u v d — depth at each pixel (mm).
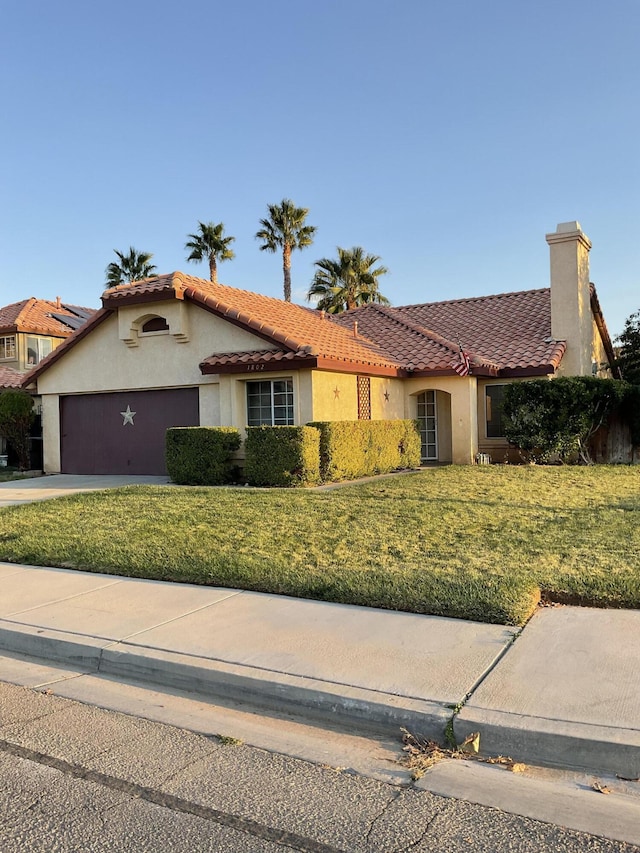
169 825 3559
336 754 4293
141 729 4676
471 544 8555
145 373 18438
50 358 19656
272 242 45906
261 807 3707
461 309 24562
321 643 5711
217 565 8055
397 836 3434
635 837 3393
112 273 46219
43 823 3590
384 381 19188
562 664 5094
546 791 3830
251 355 16469
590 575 7055
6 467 22875
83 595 7371
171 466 16062
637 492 12648
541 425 17688
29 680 5613
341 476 15719
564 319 20484
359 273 40594
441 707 4504
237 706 5035
